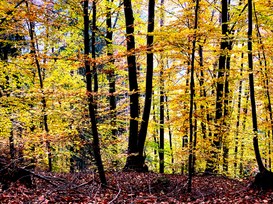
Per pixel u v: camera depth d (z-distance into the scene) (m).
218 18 17.73
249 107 17.33
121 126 15.20
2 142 11.81
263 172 10.12
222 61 14.16
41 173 10.85
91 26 10.79
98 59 8.82
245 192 9.81
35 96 9.49
